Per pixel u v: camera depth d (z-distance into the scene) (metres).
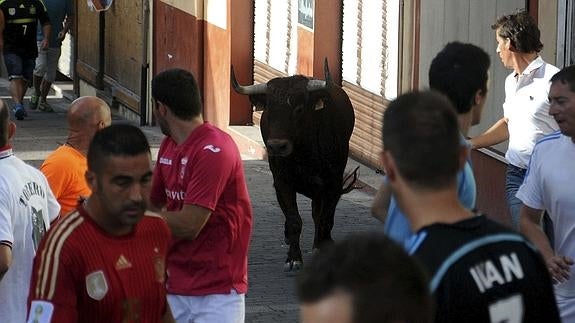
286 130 11.41
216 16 19.67
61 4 23.23
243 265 7.15
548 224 6.95
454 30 13.56
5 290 6.41
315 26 17.41
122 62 23.16
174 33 20.89
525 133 9.36
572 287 6.49
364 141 16.78
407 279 2.90
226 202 6.96
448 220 4.14
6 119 6.42
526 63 9.35
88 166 5.22
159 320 5.45
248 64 19.48
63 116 23.05
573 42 11.46
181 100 6.84
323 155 11.73
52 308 5.11
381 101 16.05
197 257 6.97
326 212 12.06
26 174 6.52
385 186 5.53
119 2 23.19
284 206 11.71
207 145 6.85
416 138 4.12
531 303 4.08
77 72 26.09
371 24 16.44
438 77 5.52
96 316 5.25
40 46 23.23
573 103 6.38
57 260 5.14
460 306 3.99
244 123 19.38
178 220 6.77
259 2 19.22
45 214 6.64
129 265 5.28
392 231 4.77
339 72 17.64
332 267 2.90
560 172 6.50
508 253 4.07
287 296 10.84
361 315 2.85
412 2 14.93
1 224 6.22
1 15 22.08
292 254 11.63
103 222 5.23
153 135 20.36
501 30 9.40
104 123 7.39
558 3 11.48
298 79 11.62
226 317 7.00
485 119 12.81
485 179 12.95
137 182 5.18
